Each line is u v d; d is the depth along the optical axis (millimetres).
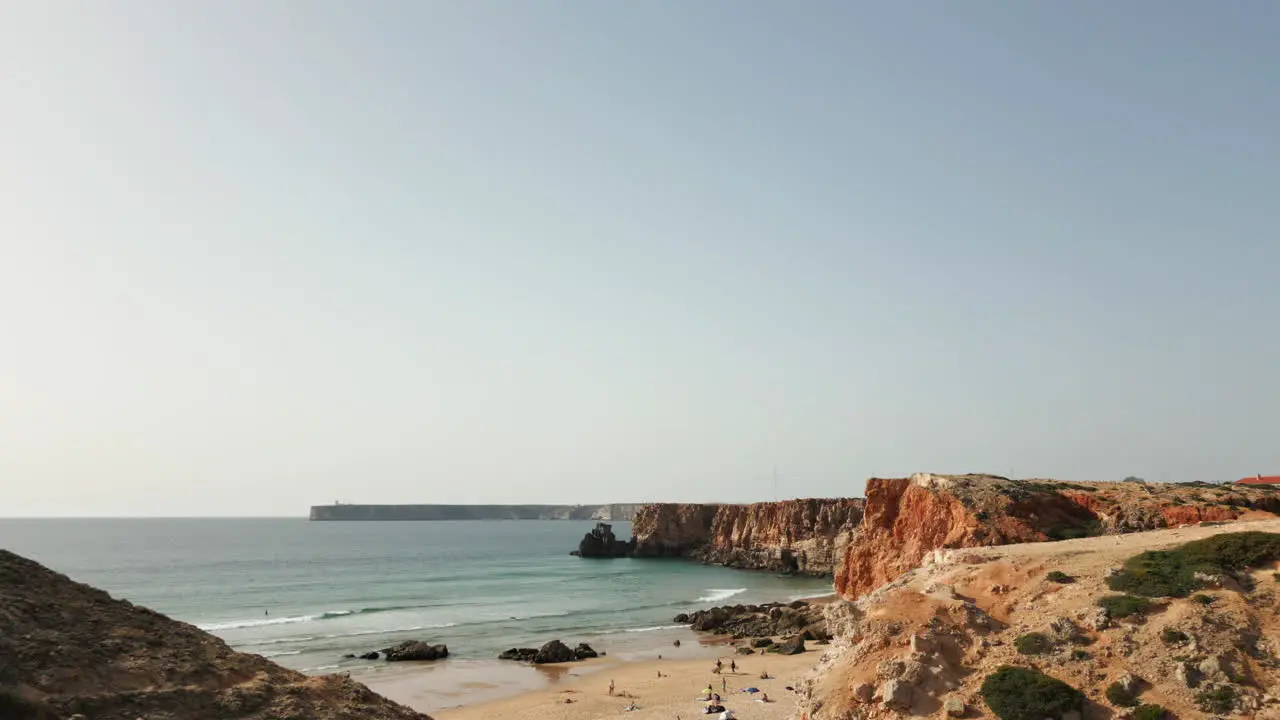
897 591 35562
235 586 135375
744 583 146000
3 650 22578
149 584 138000
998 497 64562
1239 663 26734
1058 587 33688
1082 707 26438
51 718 20828
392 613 103812
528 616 102625
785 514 176250
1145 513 59562
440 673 67375
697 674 65312
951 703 27797
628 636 87688
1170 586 31438
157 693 23594
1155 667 27438
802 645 74938
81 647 24359
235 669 26859
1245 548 33000
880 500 77312
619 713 52906
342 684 28875
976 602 34000
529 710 54562
